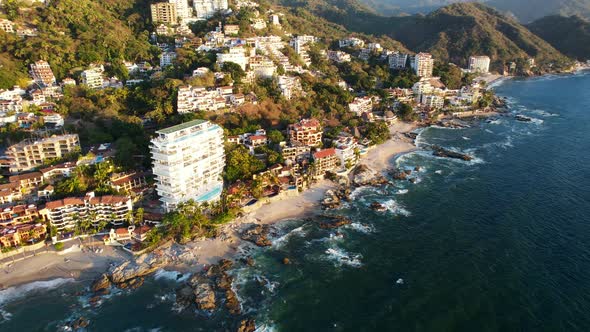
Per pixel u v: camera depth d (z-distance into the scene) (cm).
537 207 15862
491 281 11831
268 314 10906
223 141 18000
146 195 16262
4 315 10981
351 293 11650
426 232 14488
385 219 15475
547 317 10475
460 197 16988
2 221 13662
